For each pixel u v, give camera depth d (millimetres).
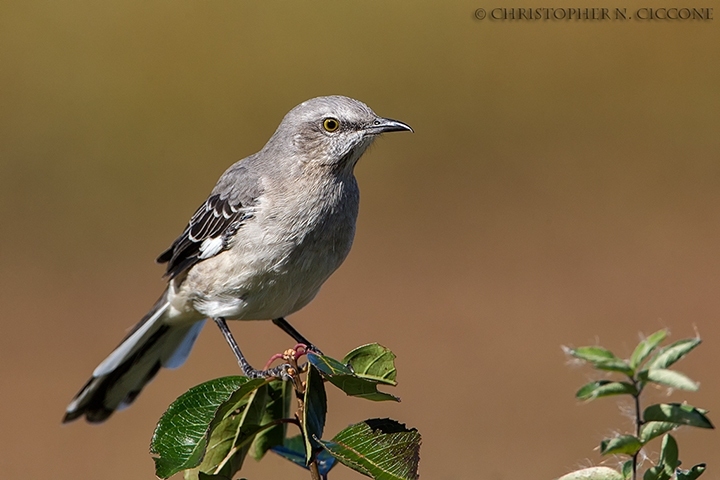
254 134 25281
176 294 11039
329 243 10195
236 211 10203
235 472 7367
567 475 5531
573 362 5398
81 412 11664
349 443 6262
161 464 6422
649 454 5785
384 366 7035
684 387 4723
